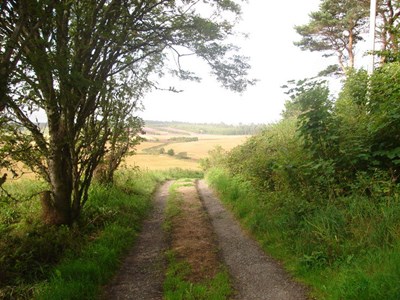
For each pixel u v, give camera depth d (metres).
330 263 4.77
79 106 6.78
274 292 4.57
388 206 4.99
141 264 6.05
